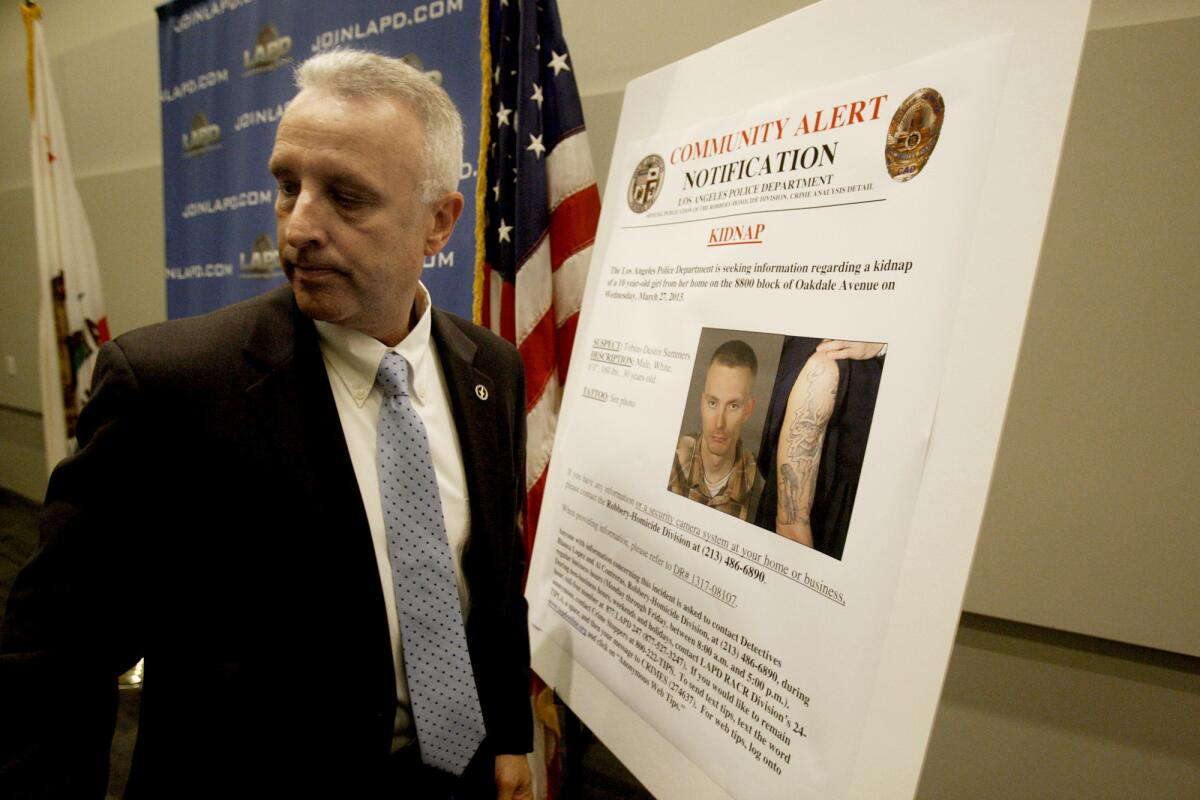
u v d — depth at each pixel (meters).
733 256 0.78
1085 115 1.21
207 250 2.29
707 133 0.86
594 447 0.96
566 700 0.95
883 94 0.64
